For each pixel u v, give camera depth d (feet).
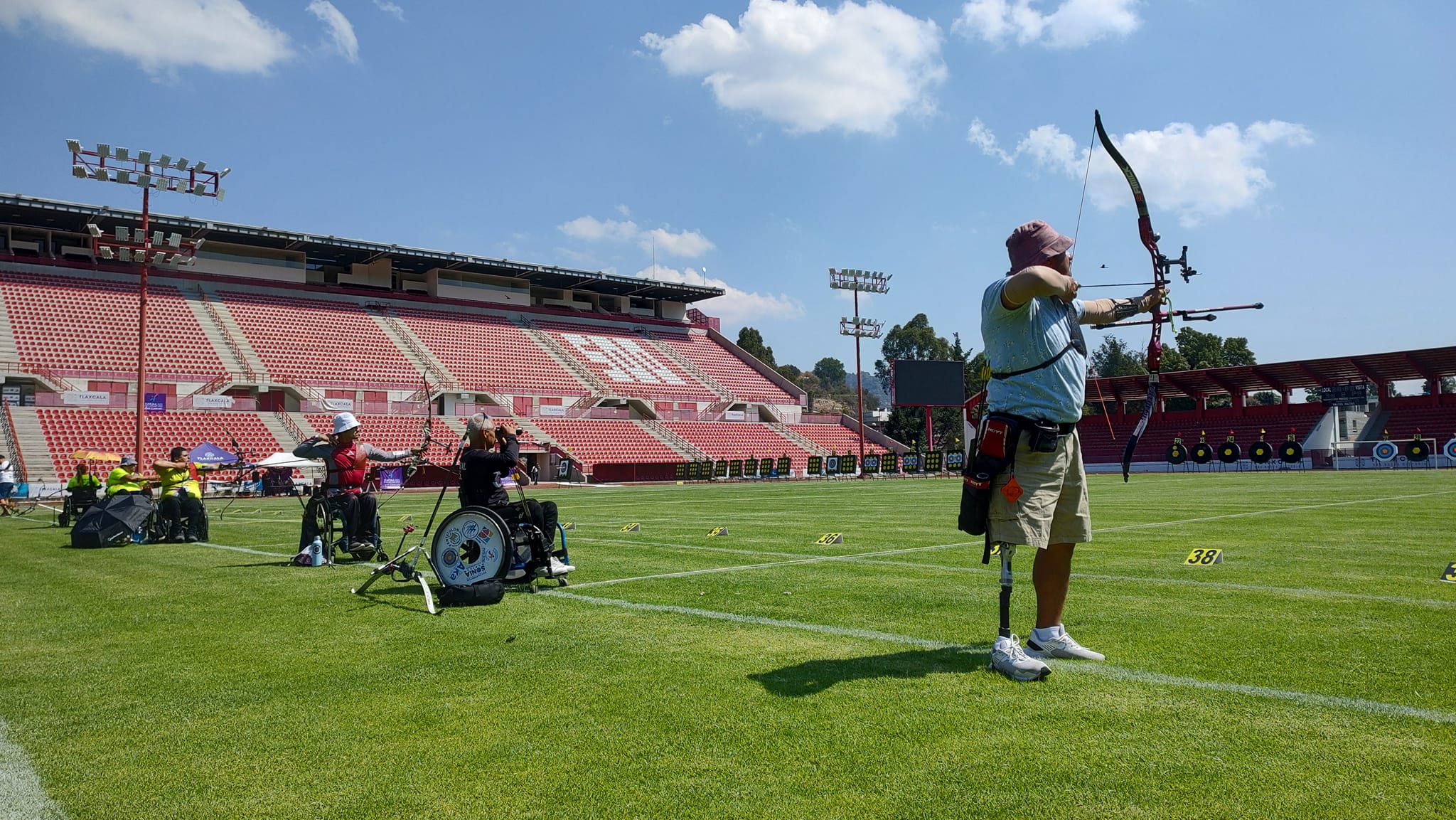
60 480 98.53
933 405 163.94
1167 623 16.28
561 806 8.40
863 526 43.16
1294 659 13.35
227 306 143.84
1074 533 13.46
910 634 15.97
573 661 14.15
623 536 38.81
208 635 16.79
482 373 154.51
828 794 8.55
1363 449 145.79
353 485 30.76
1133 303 14.51
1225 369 153.38
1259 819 7.77
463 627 17.24
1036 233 13.17
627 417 167.84
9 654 15.24
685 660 14.06
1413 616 16.67
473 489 22.00
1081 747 9.62
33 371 111.55
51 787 9.11
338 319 152.76
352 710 11.60
